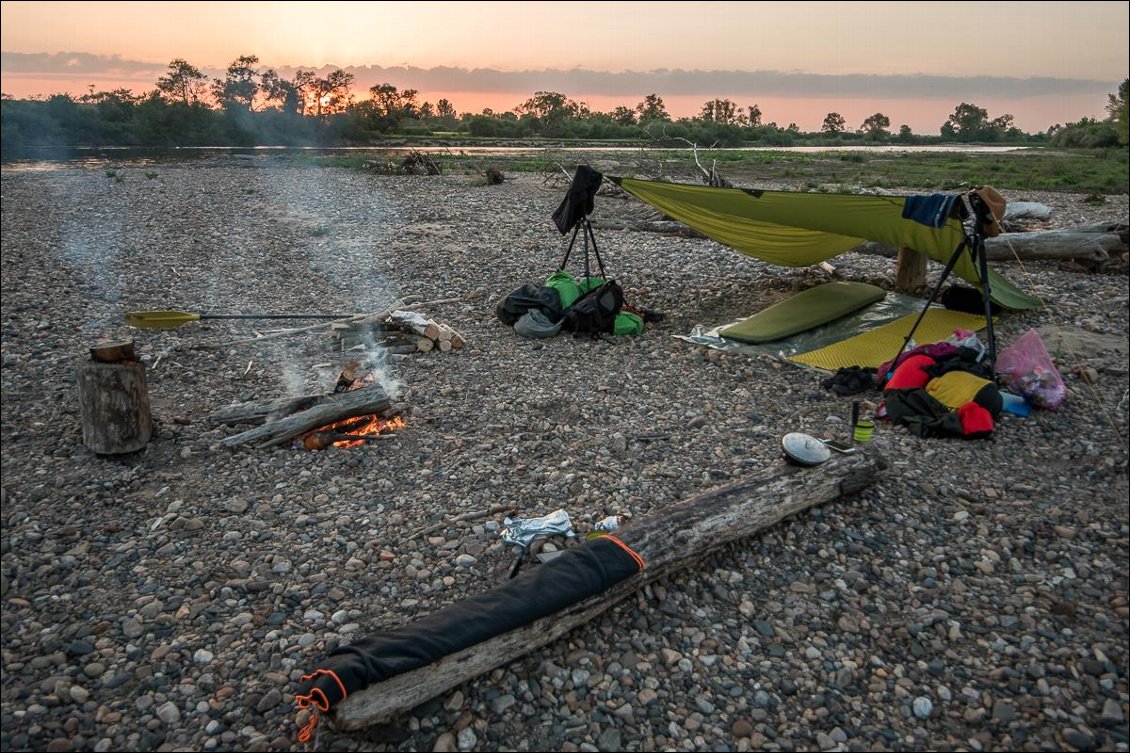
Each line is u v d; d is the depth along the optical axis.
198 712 4.27
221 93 67.94
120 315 11.62
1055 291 12.36
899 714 4.30
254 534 5.89
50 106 57.97
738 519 5.49
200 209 22.00
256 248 16.55
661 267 14.19
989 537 5.83
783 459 6.27
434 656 4.14
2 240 17.19
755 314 10.71
